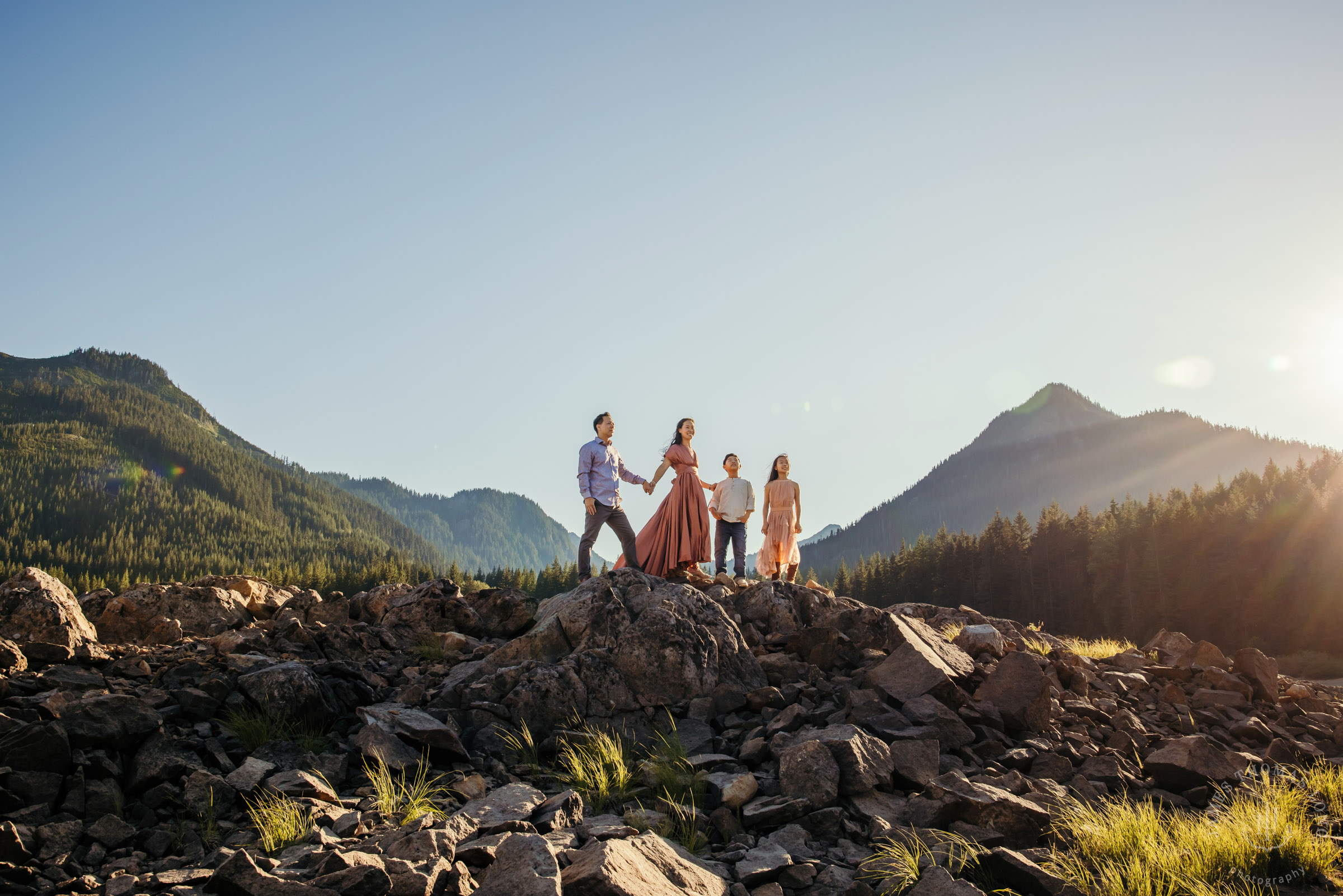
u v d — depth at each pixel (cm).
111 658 710
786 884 482
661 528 1126
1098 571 7081
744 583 1128
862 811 581
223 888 404
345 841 477
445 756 628
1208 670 1054
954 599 8644
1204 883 490
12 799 472
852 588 10700
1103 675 1041
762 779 627
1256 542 6072
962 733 720
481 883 426
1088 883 487
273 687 639
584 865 404
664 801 577
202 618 917
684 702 767
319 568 14562
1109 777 677
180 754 558
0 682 583
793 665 865
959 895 429
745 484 1177
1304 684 1148
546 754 678
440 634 938
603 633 830
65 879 423
